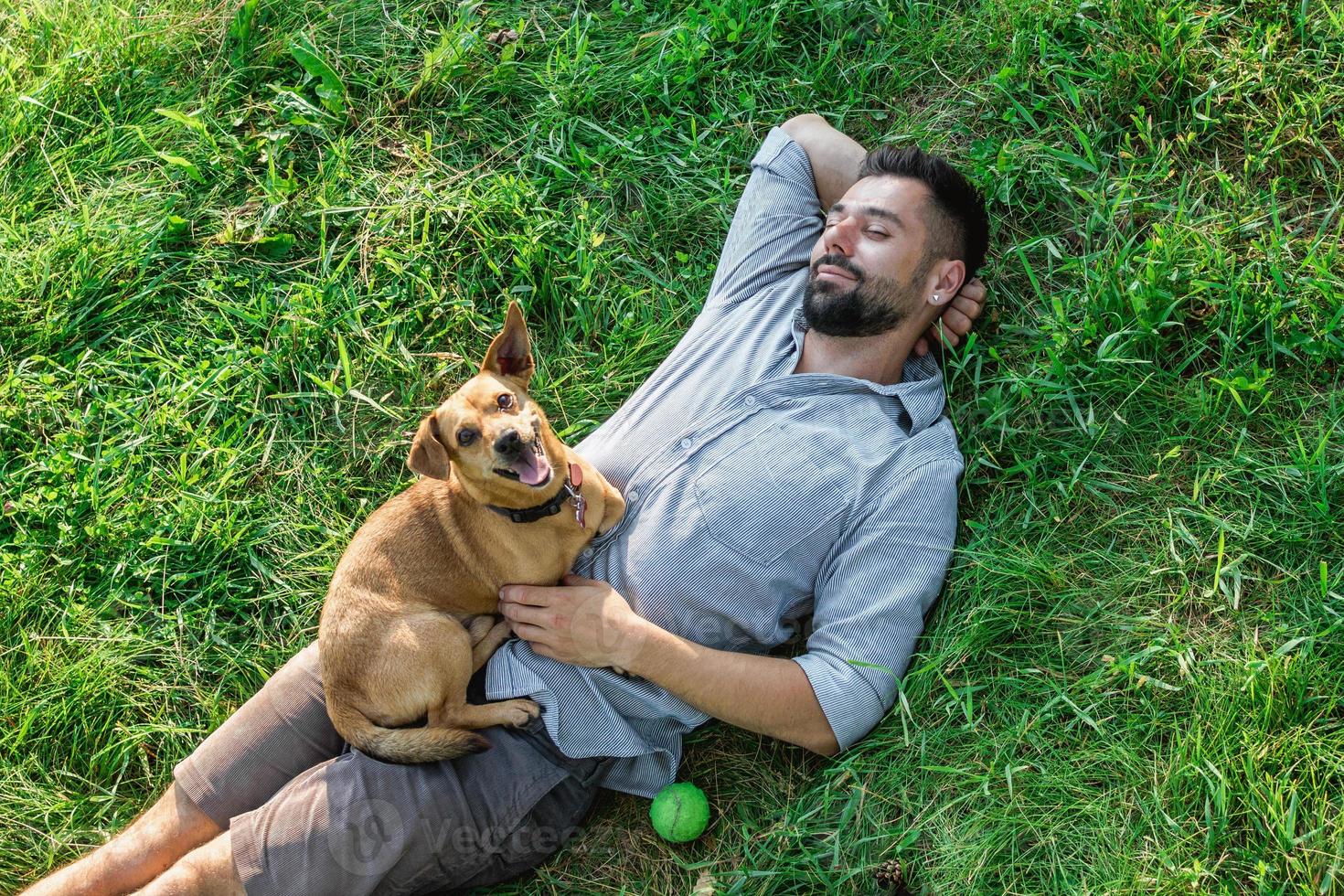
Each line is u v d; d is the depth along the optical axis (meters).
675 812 1.92
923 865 1.87
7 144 2.39
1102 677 1.89
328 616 1.90
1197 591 1.92
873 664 1.88
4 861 2.00
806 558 1.92
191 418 2.23
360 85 2.42
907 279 1.99
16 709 2.05
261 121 2.41
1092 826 1.84
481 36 2.44
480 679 1.95
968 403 2.09
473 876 1.90
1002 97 2.24
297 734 1.92
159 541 2.12
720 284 2.15
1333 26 2.12
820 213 2.19
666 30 2.39
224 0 2.48
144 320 2.30
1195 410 2.00
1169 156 2.14
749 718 1.88
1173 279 2.04
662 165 2.33
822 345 2.03
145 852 1.89
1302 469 1.93
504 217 2.31
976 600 1.95
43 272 2.29
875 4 2.33
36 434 2.22
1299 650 1.85
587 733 1.89
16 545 2.14
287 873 1.81
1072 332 2.05
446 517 1.92
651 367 2.22
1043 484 2.02
